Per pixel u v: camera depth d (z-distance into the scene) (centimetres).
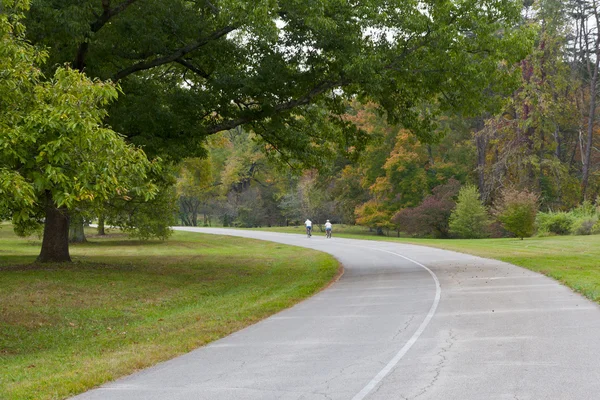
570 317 1162
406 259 3061
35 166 1146
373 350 927
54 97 1126
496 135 6059
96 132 1094
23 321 1386
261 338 1087
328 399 663
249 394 697
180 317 1417
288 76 2205
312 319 1293
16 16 1252
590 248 3316
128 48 2227
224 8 1898
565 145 7088
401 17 2123
